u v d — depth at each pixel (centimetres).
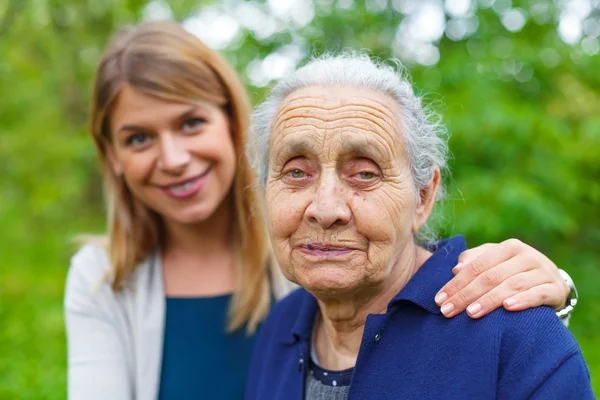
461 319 130
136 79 187
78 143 628
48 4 698
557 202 485
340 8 584
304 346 161
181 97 189
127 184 211
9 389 418
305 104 133
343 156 130
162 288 211
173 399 204
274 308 187
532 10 554
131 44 194
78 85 839
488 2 545
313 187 134
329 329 155
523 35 562
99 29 754
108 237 217
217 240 220
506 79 527
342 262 132
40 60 801
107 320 207
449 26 544
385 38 576
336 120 130
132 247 209
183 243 218
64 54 775
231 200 218
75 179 945
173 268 219
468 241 459
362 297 146
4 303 679
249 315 212
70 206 1202
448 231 434
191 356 208
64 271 880
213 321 212
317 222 131
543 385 118
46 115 916
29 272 871
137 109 190
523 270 131
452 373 127
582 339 473
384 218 131
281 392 160
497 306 128
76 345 204
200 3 683
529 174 471
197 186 198
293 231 135
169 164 190
